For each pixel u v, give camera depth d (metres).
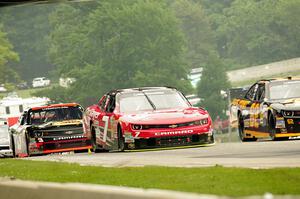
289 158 32.31
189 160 34.38
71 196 18.75
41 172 32.22
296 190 23.02
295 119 45.34
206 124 44.53
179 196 16.11
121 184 26.53
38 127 55.72
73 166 33.88
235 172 27.28
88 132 51.59
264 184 24.33
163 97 47.25
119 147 45.59
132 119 44.56
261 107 47.62
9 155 76.25
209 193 23.23
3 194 21.19
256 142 45.19
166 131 43.94
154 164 33.56
